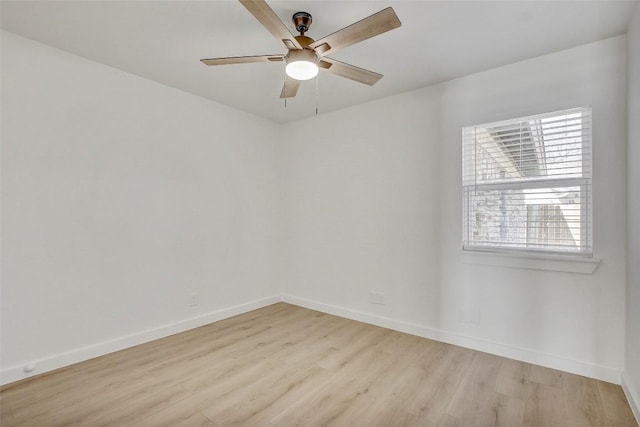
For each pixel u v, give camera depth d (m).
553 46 2.22
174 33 2.10
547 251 2.35
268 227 3.88
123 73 2.63
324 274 3.62
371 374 2.23
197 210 3.15
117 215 2.60
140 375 2.21
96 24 2.00
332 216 3.55
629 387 1.89
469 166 2.69
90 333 2.45
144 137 2.76
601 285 2.13
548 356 2.31
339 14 1.89
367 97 3.14
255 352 2.58
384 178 3.15
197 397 1.95
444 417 1.78
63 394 1.96
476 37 2.11
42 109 2.23
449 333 2.76
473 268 2.65
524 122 2.45
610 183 2.09
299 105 3.38
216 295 3.32
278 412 1.81
